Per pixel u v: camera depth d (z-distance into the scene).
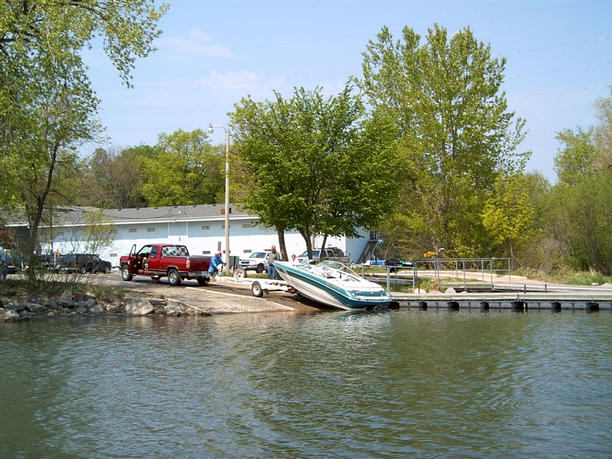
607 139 49.47
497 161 42.62
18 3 21.52
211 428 9.36
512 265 41.31
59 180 27.44
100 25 23.30
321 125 31.45
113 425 9.50
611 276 39.47
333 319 23.23
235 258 39.19
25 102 21.19
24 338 17.78
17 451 8.39
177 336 18.31
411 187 43.94
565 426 9.41
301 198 30.03
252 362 14.27
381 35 45.66
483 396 11.14
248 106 33.41
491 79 41.97
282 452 8.33
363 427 9.39
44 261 25.92
